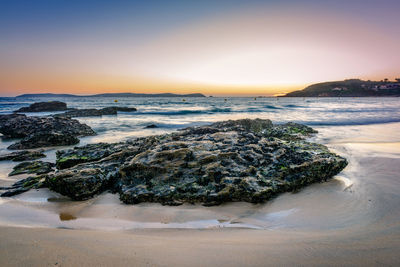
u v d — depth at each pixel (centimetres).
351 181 671
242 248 327
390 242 341
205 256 301
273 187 576
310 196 574
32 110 4609
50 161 1080
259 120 1991
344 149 1128
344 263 281
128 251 317
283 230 416
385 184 641
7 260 290
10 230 406
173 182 595
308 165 658
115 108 4119
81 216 502
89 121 2934
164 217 490
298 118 3011
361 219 450
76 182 590
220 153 672
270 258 295
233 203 543
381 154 1011
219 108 5109
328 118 2962
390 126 2198
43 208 545
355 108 4878
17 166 927
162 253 311
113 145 1084
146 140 1072
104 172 689
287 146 808
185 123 2725
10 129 1770
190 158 657
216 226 446
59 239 363
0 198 601
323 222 446
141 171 638
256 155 704
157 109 4988
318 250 318
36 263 284
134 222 471
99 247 332
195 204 543
